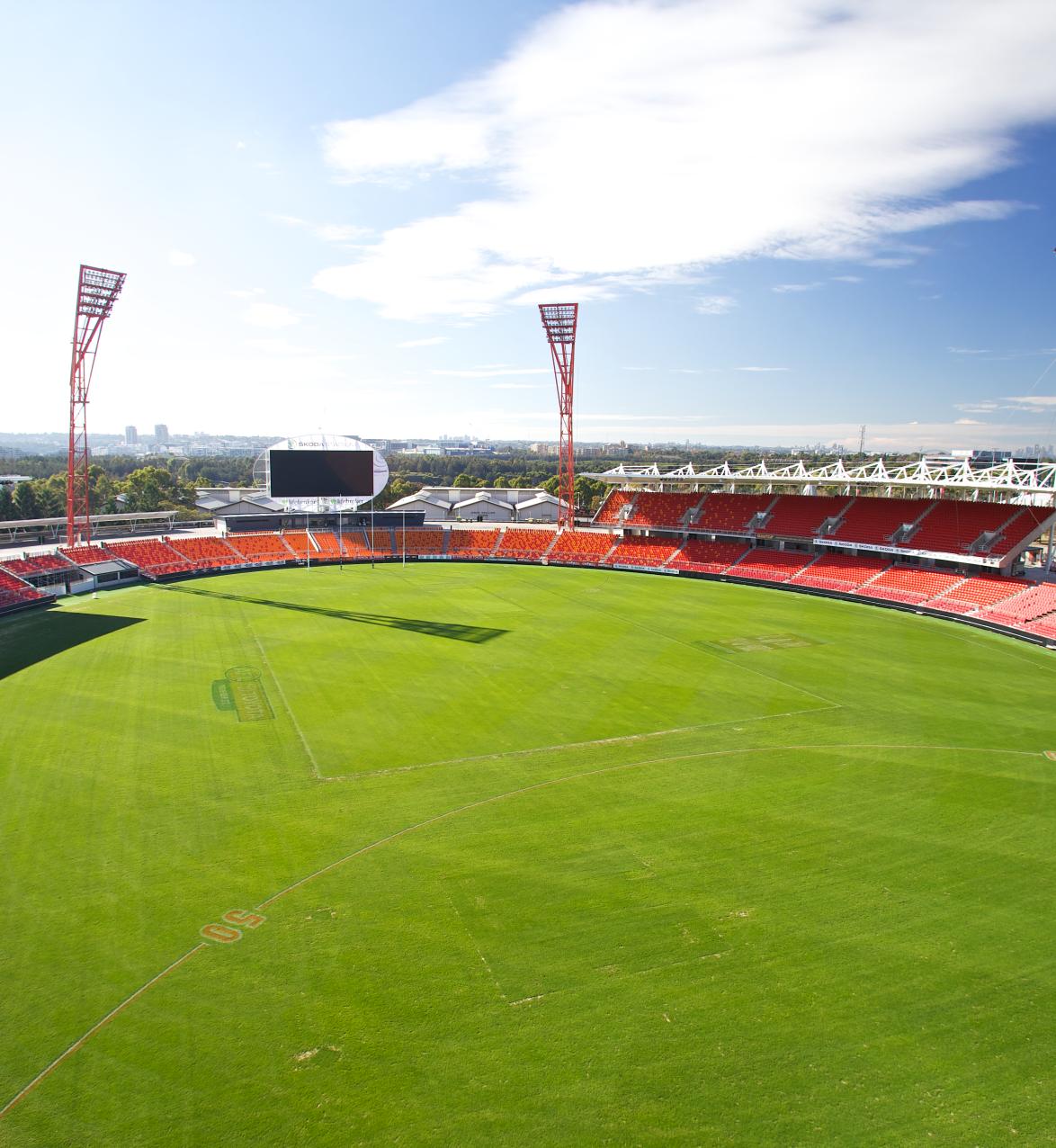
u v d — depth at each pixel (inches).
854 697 1686.8
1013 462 2379.4
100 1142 589.9
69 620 2354.8
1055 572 2780.5
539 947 822.5
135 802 1149.7
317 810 1133.7
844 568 3097.9
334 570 3553.2
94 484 5610.2
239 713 1535.4
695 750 1375.5
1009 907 903.7
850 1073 658.2
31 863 978.1
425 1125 605.3
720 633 2305.6
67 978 770.8
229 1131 600.1
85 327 3058.6
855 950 821.9
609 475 3646.7
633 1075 653.9
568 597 2903.5
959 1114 618.2
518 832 1072.2
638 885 941.2
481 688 1727.4
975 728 1498.5
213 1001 740.7
